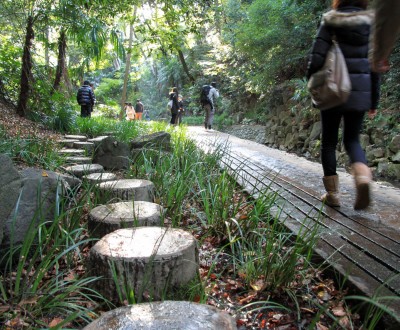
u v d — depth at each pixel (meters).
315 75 2.67
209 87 11.95
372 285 1.92
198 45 20.41
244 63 13.89
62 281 1.91
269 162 5.64
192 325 1.34
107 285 1.84
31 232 2.16
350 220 2.91
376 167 6.19
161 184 3.71
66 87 9.48
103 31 6.83
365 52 2.69
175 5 6.81
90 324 1.36
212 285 2.08
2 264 2.25
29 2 7.11
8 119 6.63
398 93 6.34
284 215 3.05
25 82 7.29
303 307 1.98
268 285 2.14
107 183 3.29
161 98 26.19
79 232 2.45
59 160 4.51
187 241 2.00
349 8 2.67
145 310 1.45
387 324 1.67
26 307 1.77
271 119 11.39
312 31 8.98
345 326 1.80
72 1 6.58
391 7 1.19
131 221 2.41
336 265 2.15
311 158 8.09
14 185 1.99
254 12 10.45
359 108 2.67
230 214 3.04
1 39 8.55
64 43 8.66
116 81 22.62
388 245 2.41
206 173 3.96
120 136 7.04
